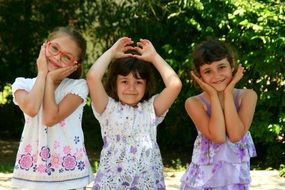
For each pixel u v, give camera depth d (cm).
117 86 446
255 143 970
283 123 891
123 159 432
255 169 916
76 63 433
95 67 442
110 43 1146
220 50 439
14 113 1279
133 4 1060
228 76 440
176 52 950
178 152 1066
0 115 1297
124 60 443
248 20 870
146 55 454
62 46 425
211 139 440
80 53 436
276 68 873
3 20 1248
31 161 424
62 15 1236
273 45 851
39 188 421
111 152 438
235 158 444
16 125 1305
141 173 431
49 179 422
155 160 439
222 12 888
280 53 853
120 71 441
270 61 861
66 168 424
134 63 441
